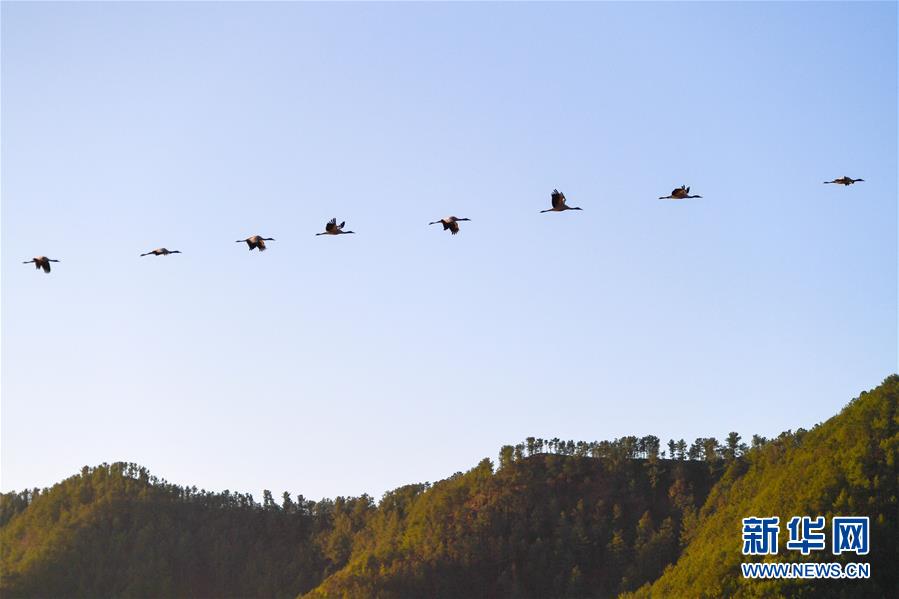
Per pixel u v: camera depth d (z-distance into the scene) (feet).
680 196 243.81
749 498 647.97
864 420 598.75
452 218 239.50
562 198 237.45
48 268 251.80
